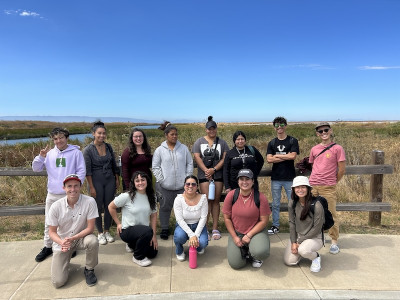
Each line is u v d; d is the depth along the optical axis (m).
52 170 3.66
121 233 3.61
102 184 4.14
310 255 3.31
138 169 4.22
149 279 3.22
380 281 3.16
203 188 4.40
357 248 4.02
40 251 3.94
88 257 3.12
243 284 3.11
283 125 4.33
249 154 4.13
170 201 4.27
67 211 3.17
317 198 3.42
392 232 4.72
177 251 3.68
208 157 4.29
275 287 3.05
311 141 13.73
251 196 3.50
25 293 2.96
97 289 3.03
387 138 14.48
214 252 3.92
